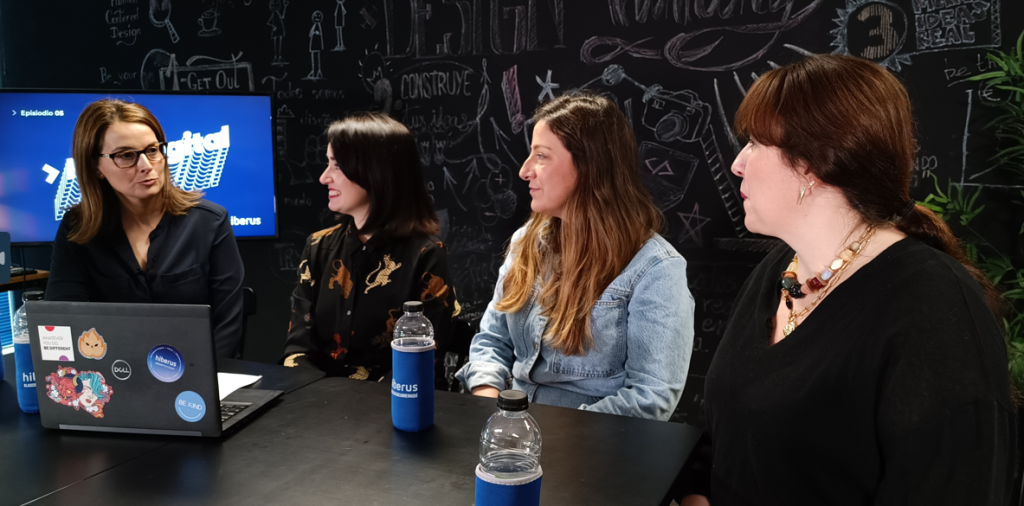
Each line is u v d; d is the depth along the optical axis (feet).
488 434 2.68
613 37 8.72
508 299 5.35
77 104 9.09
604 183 4.89
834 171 2.68
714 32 8.23
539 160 5.01
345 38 10.21
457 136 9.80
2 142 8.96
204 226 6.66
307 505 2.69
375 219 6.04
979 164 7.30
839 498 2.80
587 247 4.94
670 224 8.76
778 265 3.42
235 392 4.09
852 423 2.68
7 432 3.56
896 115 2.67
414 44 9.84
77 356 3.47
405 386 3.46
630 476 3.01
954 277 2.54
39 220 9.20
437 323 5.99
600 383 4.92
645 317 4.72
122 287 6.34
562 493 2.83
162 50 11.09
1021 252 7.22
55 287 6.20
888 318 2.59
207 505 2.70
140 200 6.41
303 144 10.66
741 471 3.05
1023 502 6.07
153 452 3.27
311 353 6.15
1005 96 7.13
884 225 2.87
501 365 5.39
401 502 2.71
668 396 4.54
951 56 7.29
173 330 3.34
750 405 2.97
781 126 2.78
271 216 10.05
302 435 3.47
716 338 8.69
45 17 11.60
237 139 9.77
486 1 9.33
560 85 9.09
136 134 6.08
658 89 8.59
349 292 6.08
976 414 2.30
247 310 6.95
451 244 10.07
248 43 10.68
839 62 2.76
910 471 2.42
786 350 2.92
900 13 7.43
